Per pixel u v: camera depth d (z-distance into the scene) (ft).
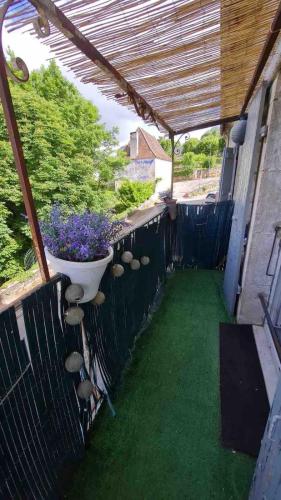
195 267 14.88
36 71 30.19
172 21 3.98
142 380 6.66
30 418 3.42
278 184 7.34
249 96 8.27
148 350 7.80
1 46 2.68
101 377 5.71
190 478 4.52
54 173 27.55
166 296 11.27
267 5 3.93
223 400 6.07
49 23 3.38
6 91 2.86
